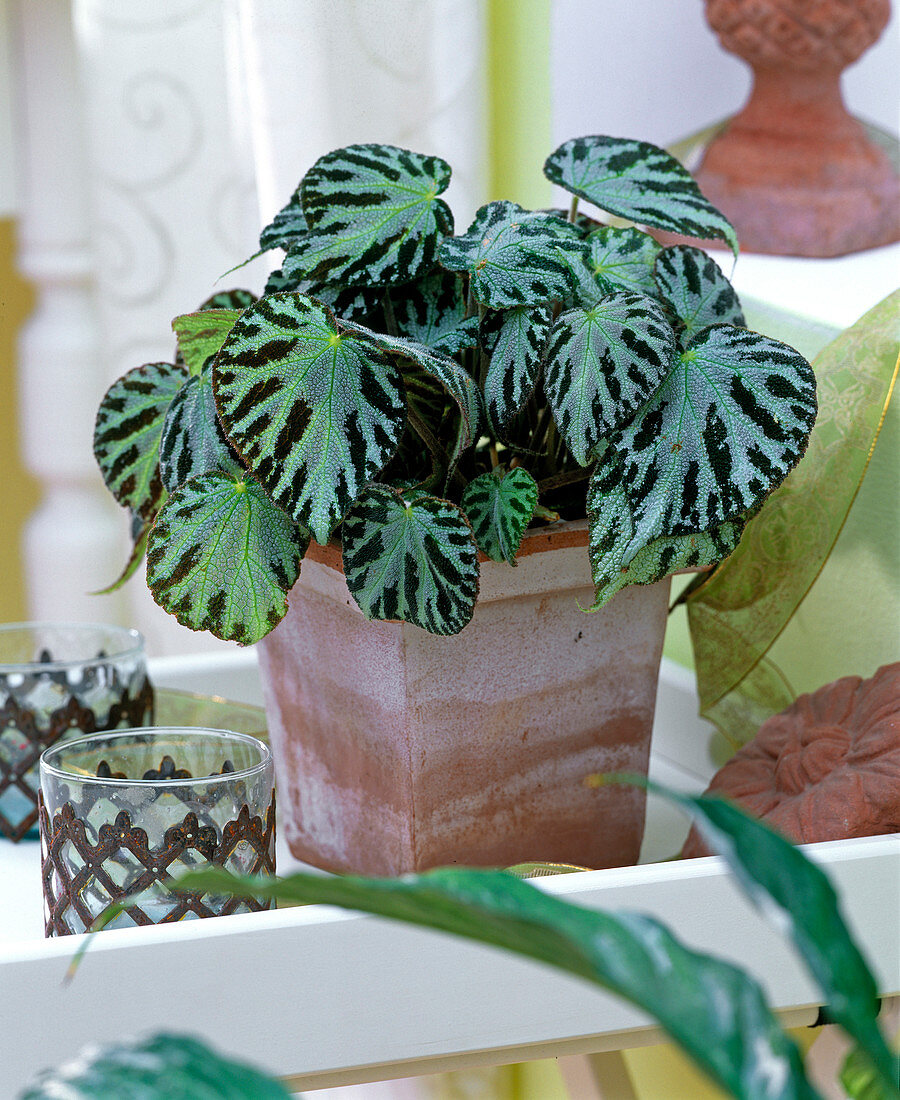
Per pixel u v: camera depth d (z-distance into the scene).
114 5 1.97
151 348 2.11
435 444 1.34
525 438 1.37
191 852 1.30
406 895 0.74
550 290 1.31
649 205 1.37
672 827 1.48
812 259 1.48
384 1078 1.29
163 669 1.58
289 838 1.44
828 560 1.50
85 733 1.44
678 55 1.54
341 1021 1.27
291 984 1.26
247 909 1.31
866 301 1.45
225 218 2.00
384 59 1.62
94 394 2.36
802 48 1.46
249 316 1.28
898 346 1.41
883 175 1.44
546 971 1.28
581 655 1.38
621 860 1.42
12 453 2.47
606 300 1.32
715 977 0.69
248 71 1.59
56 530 2.40
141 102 2.00
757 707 1.52
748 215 1.51
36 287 2.34
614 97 1.60
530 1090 2.07
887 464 1.46
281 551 1.32
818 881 0.75
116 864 1.29
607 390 1.30
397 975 1.27
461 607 1.30
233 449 1.29
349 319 1.35
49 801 1.31
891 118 1.42
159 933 1.25
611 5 1.59
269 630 1.33
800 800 1.36
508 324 1.33
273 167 1.59
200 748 1.35
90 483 2.40
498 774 1.37
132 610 2.23
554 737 1.38
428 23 1.63
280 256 1.59
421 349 1.30
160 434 1.41
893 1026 1.34
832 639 1.50
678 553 1.33
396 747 1.35
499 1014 1.28
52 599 2.43
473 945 1.27
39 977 1.24
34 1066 1.25
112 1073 0.72
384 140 1.63
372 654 1.35
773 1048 0.67
